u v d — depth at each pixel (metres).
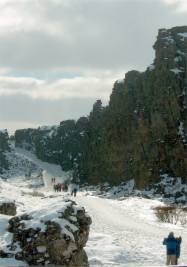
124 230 39.22
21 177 156.38
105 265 24.73
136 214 54.88
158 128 108.19
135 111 118.31
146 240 34.31
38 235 21.23
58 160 177.00
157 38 118.06
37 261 20.91
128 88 124.19
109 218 47.25
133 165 112.06
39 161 181.88
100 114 144.12
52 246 21.06
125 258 27.03
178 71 110.88
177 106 107.75
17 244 21.48
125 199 75.06
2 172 163.62
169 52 113.19
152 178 104.00
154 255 28.58
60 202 23.11
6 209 34.31
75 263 21.53
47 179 146.88
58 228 21.30
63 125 185.50
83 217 22.66
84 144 147.25
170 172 102.94
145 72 119.25
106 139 125.75
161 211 53.56
